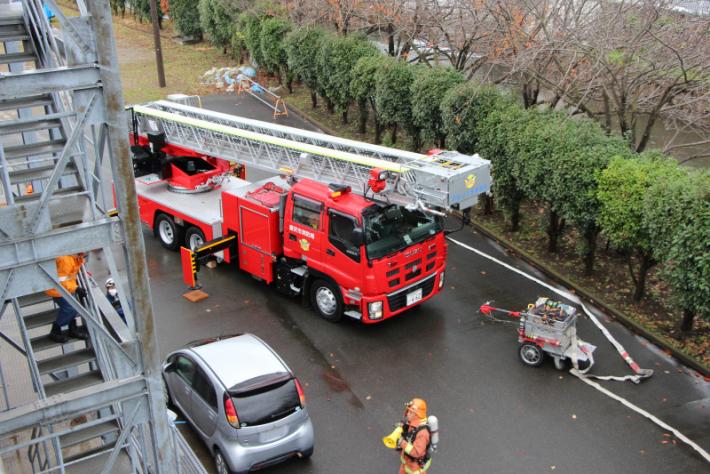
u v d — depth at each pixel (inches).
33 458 321.4
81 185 276.2
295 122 989.2
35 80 195.6
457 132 639.1
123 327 252.2
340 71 898.1
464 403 394.9
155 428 241.8
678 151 729.6
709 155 559.2
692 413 386.6
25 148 265.0
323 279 469.1
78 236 213.6
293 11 1064.8
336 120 983.6
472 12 661.3
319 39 958.4
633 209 456.8
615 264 560.7
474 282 539.8
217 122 573.0
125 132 210.7
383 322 482.6
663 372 425.4
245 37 1177.4
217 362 341.7
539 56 578.6
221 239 523.8
